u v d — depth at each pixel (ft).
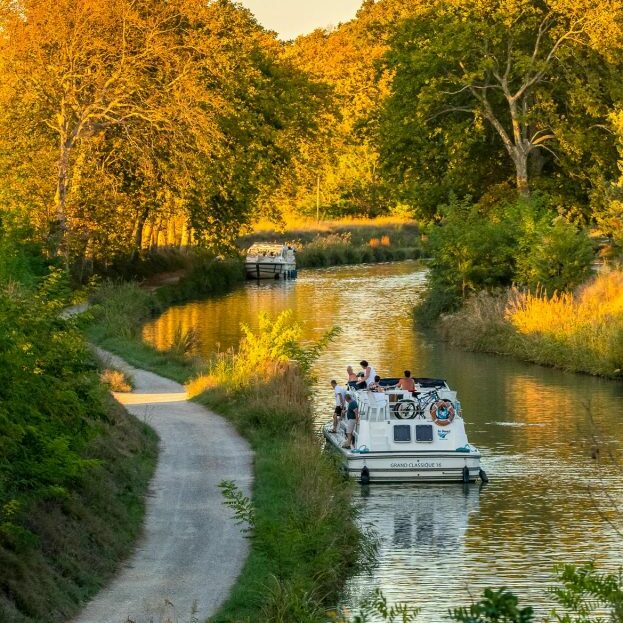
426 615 81.35
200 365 183.21
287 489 104.37
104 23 270.87
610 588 56.13
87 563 80.23
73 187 272.72
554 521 107.76
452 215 265.34
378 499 117.60
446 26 282.56
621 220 261.65
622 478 121.80
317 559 85.05
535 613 81.41
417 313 267.39
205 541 89.20
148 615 72.28
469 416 155.84
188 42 285.43
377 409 127.34
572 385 181.47
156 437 127.85
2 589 68.64
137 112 277.85
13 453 73.77
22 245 173.58
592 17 275.18
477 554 97.66
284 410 136.98
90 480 93.66
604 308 214.48
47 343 79.82
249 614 72.64
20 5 263.90
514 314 222.48
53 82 265.34
